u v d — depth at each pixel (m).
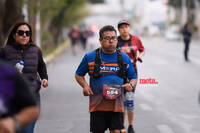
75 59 60.78
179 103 23.45
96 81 11.73
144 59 57.78
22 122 5.95
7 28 31.94
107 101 11.70
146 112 20.92
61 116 20.09
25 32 12.09
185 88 29.45
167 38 140.38
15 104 6.05
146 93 27.44
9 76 5.95
